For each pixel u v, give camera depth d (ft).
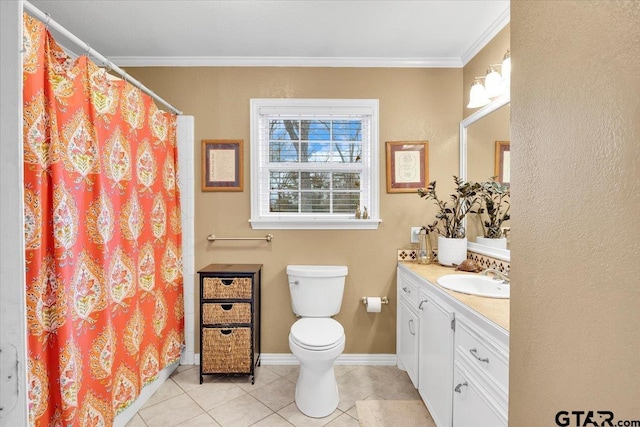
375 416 5.66
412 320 6.43
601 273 1.58
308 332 5.94
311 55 7.36
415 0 5.41
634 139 1.42
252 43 6.82
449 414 4.60
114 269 5.16
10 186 1.65
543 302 2.00
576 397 1.73
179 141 7.43
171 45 6.88
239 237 7.55
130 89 5.59
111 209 5.05
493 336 3.48
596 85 1.61
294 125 7.80
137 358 5.65
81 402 4.33
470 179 7.12
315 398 5.67
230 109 7.51
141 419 5.58
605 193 1.56
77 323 4.30
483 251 6.45
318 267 7.38
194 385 6.66
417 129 7.59
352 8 5.62
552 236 1.92
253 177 7.54
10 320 1.65
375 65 7.54
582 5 1.70
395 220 7.61
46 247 3.91
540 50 2.03
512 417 2.34
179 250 7.32
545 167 1.99
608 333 1.54
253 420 5.57
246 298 6.75
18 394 1.65
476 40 6.70
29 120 3.64
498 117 6.06
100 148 4.77
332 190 7.88
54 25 3.92
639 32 1.40
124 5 5.50
